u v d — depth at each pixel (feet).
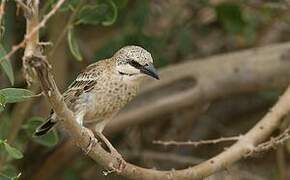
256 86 42.73
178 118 48.57
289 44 42.68
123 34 43.57
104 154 27.35
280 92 44.96
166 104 42.73
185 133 48.80
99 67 31.14
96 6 32.76
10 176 30.78
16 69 41.50
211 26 47.78
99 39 46.29
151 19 46.29
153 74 30.48
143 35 43.62
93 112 31.14
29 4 21.20
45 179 43.93
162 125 48.85
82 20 32.91
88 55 45.75
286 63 42.11
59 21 38.58
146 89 42.75
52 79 22.75
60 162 43.39
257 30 49.08
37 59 21.38
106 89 30.76
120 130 43.42
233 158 31.04
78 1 32.91
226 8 44.16
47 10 34.09
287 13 44.01
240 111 50.47
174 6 46.01
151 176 28.60
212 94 42.83
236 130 50.55
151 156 46.93
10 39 39.83
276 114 32.71
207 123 49.52
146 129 48.78
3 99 26.04
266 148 31.35
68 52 45.09
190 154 49.57
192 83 42.91
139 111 42.75
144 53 30.66
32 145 43.42
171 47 46.42
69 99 31.30
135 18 43.65
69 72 45.60
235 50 49.01
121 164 27.94
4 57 24.76
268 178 50.11
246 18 46.19
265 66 42.24
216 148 50.16
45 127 30.55
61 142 42.96
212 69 42.75
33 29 21.12
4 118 35.47
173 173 29.12
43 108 40.83
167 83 42.75
